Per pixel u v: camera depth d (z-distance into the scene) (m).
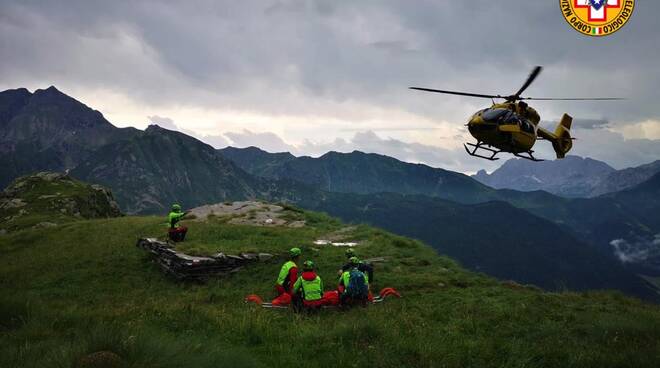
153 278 20.59
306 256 21.47
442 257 22.39
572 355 8.65
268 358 8.40
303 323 11.04
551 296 15.82
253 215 32.88
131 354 6.64
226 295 16.55
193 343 7.88
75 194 61.47
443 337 9.72
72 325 9.72
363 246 23.59
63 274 21.45
